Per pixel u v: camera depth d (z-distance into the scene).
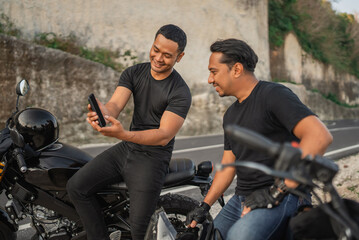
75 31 12.97
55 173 2.79
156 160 2.66
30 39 11.93
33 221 2.93
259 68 19.67
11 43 10.05
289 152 1.21
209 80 2.03
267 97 1.86
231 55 1.92
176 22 15.31
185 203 2.94
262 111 1.88
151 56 2.60
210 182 3.01
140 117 2.75
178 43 2.53
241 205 2.12
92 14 13.41
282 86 1.90
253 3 19.09
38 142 2.80
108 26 13.70
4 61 9.88
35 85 10.45
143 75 2.74
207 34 16.19
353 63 33.66
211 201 2.24
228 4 17.56
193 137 11.95
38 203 2.83
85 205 2.66
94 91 11.67
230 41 1.94
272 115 1.85
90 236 2.69
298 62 25.47
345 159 7.42
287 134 1.88
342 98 31.31
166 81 2.66
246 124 1.94
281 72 23.91
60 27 12.67
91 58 12.99
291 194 1.82
